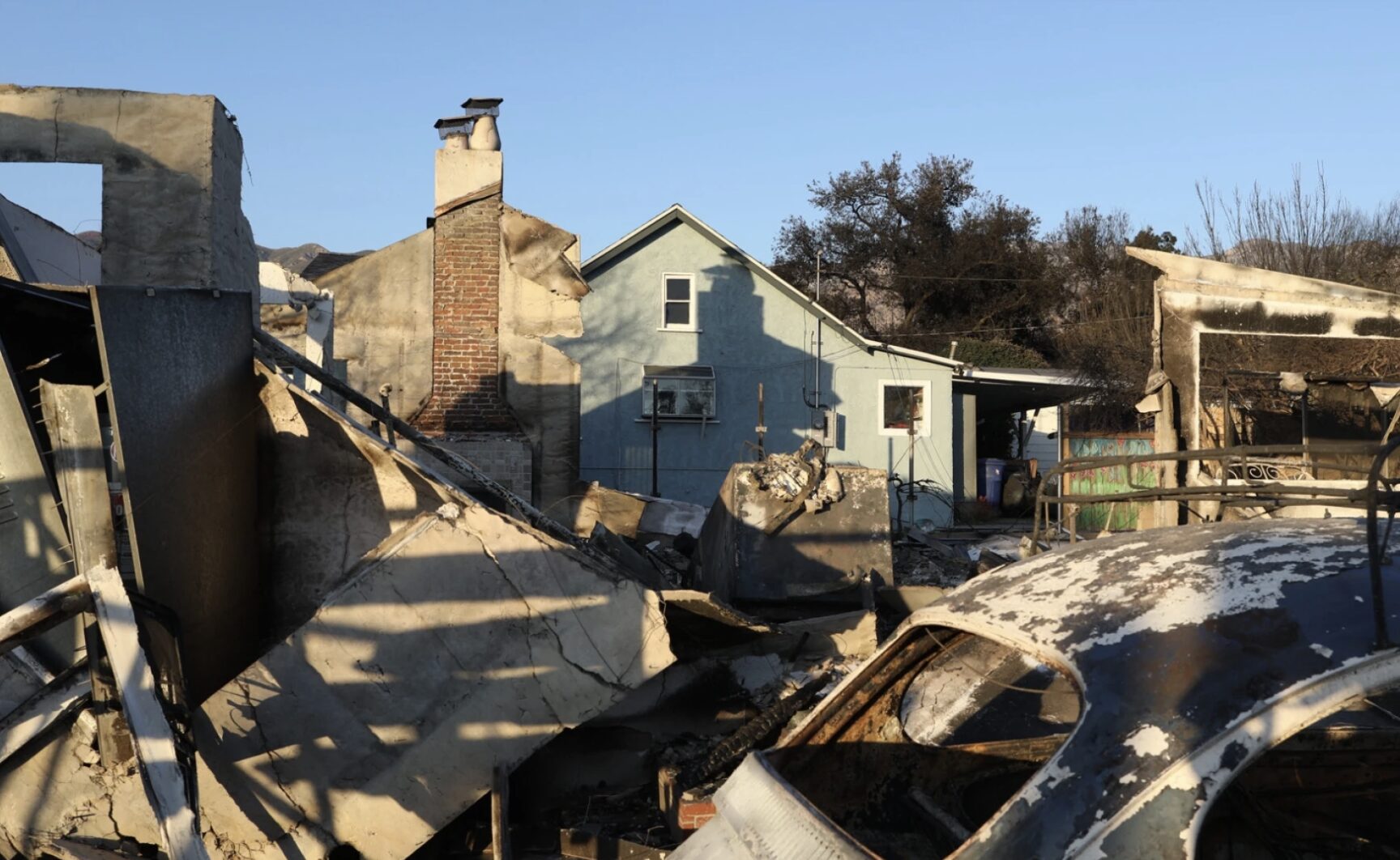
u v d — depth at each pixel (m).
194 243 9.01
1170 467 11.17
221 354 6.34
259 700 5.57
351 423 6.64
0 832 5.10
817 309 28.05
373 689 5.67
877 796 3.96
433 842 6.01
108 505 4.84
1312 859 3.71
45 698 5.14
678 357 27.80
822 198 47.75
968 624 3.40
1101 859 2.56
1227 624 2.87
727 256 27.95
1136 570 3.29
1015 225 45.91
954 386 29.88
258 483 6.97
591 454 27.39
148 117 9.02
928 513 28.33
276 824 5.57
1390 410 14.06
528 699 5.81
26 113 8.89
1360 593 2.89
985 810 4.12
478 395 13.68
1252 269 11.27
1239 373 13.08
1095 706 2.80
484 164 13.86
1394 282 27.64
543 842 6.00
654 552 11.59
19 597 5.65
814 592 8.89
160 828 3.89
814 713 3.87
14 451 5.70
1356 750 4.29
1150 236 45.44
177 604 5.62
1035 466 32.00
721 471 27.78
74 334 6.70
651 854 5.71
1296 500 3.61
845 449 28.36
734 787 3.49
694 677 6.95
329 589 7.05
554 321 13.83
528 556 5.84
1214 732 2.64
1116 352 29.19
